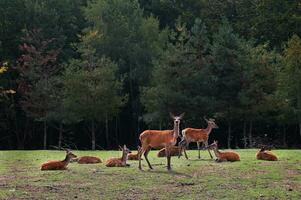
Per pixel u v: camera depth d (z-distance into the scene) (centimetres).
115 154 2589
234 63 4259
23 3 4931
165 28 5069
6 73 4722
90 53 4275
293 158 2228
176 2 5666
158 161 2088
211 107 4209
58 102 4244
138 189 1440
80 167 1902
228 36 4372
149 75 4644
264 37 5012
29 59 4356
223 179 1605
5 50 4847
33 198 1321
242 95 4153
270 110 4181
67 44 5100
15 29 4912
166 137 1820
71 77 4147
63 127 5006
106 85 4175
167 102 4238
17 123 4922
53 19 4941
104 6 4750
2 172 1809
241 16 5328
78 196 1345
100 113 4228
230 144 4584
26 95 4397
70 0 5247
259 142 4666
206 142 2241
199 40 4450
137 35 4800
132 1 5125
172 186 1484
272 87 4238
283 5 5022
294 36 4200
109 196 1345
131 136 5166
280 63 4291
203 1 5597
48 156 2470
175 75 4322
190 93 4334
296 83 4078
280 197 1337
